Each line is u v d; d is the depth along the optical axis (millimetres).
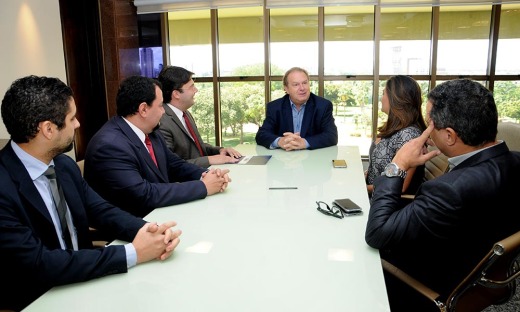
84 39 4816
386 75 4902
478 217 1071
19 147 1193
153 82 1840
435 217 1073
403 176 1278
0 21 3758
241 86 5199
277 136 2863
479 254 1131
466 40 4762
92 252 1053
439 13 4688
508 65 4707
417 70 4891
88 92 4938
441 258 1175
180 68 2604
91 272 1019
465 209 1054
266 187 1825
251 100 5219
